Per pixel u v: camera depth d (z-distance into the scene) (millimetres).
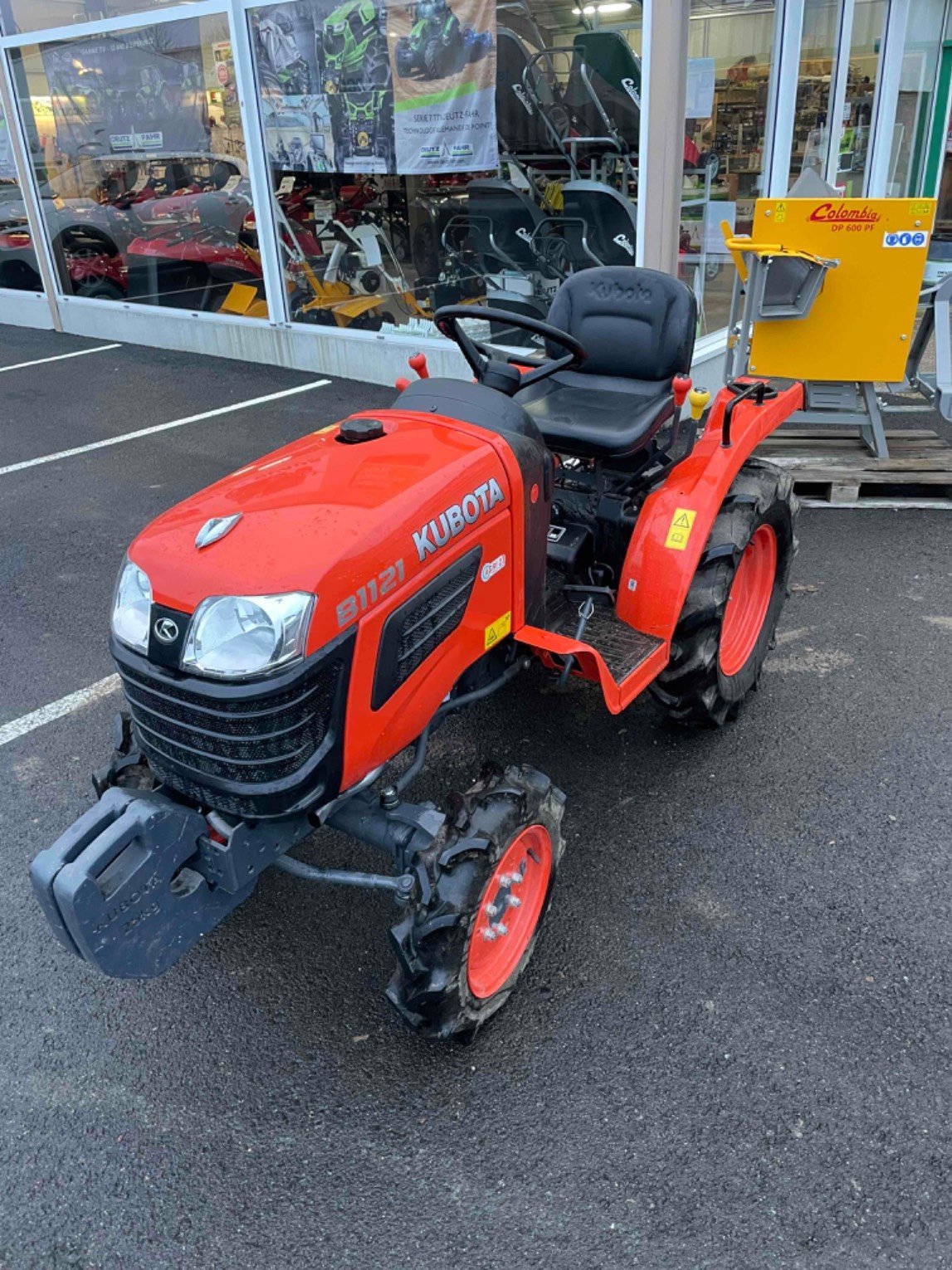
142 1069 2260
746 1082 2146
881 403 5598
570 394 3453
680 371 3424
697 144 6141
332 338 7887
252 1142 2078
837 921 2576
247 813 1972
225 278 8586
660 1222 1876
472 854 2086
